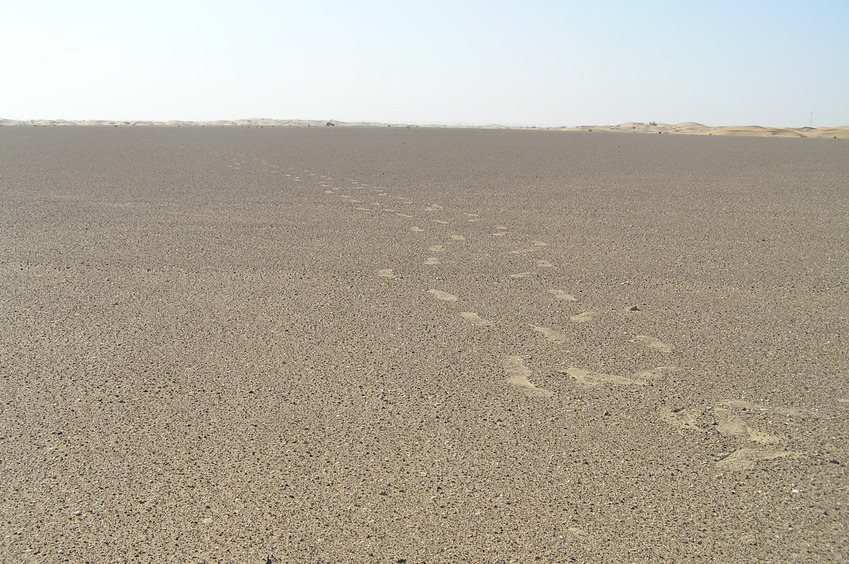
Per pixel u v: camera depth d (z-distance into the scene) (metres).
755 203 18.36
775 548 3.91
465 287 9.62
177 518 4.18
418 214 16.16
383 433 5.26
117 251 11.90
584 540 3.98
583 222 15.20
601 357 6.91
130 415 5.58
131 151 38.53
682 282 9.98
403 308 8.58
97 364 6.69
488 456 4.92
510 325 7.91
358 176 24.89
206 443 5.11
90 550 3.90
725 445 5.13
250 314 8.29
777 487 4.55
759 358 6.91
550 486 4.54
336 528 4.07
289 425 5.39
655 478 4.66
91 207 16.89
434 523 4.12
